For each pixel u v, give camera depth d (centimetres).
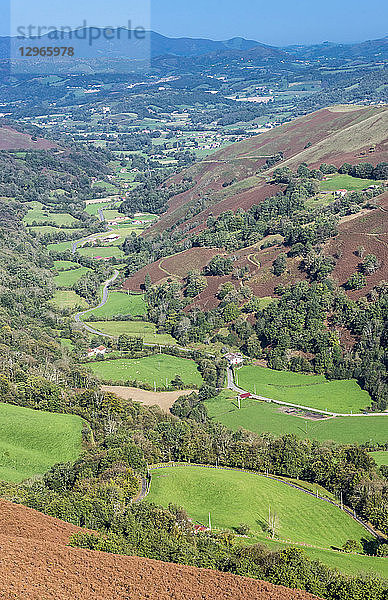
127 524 8169
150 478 10262
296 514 9375
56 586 6569
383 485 9769
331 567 7606
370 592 6981
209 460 11156
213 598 6731
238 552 7744
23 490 9175
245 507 9431
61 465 10162
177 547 7700
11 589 6350
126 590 6712
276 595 6856
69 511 8512
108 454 10256
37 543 7431
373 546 8638
